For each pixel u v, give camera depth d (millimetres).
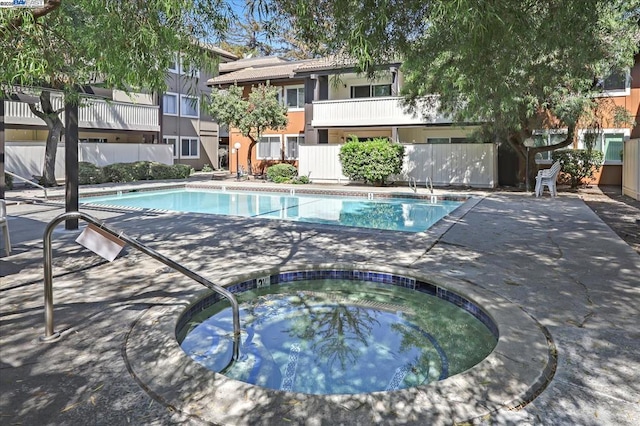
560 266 5273
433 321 4344
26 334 3344
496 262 5484
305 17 4000
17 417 2299
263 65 26859
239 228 8078
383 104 19703
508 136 15438
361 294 5145
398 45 4648
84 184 18141
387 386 3133
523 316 3623
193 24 4023
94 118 20625
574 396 2471
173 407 2381
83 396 2492
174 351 3006
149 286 4531
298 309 4637
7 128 18625
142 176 20703
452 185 17953
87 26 3766
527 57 5441
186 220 9031
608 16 7574
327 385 3141
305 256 5879
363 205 14195
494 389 2525
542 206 11211
